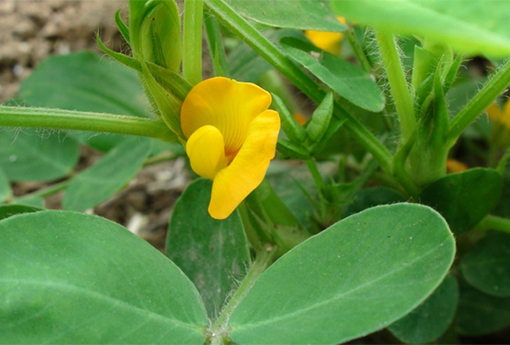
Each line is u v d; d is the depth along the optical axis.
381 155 0.12
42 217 0.09
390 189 0.13
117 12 0.10
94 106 0.18
